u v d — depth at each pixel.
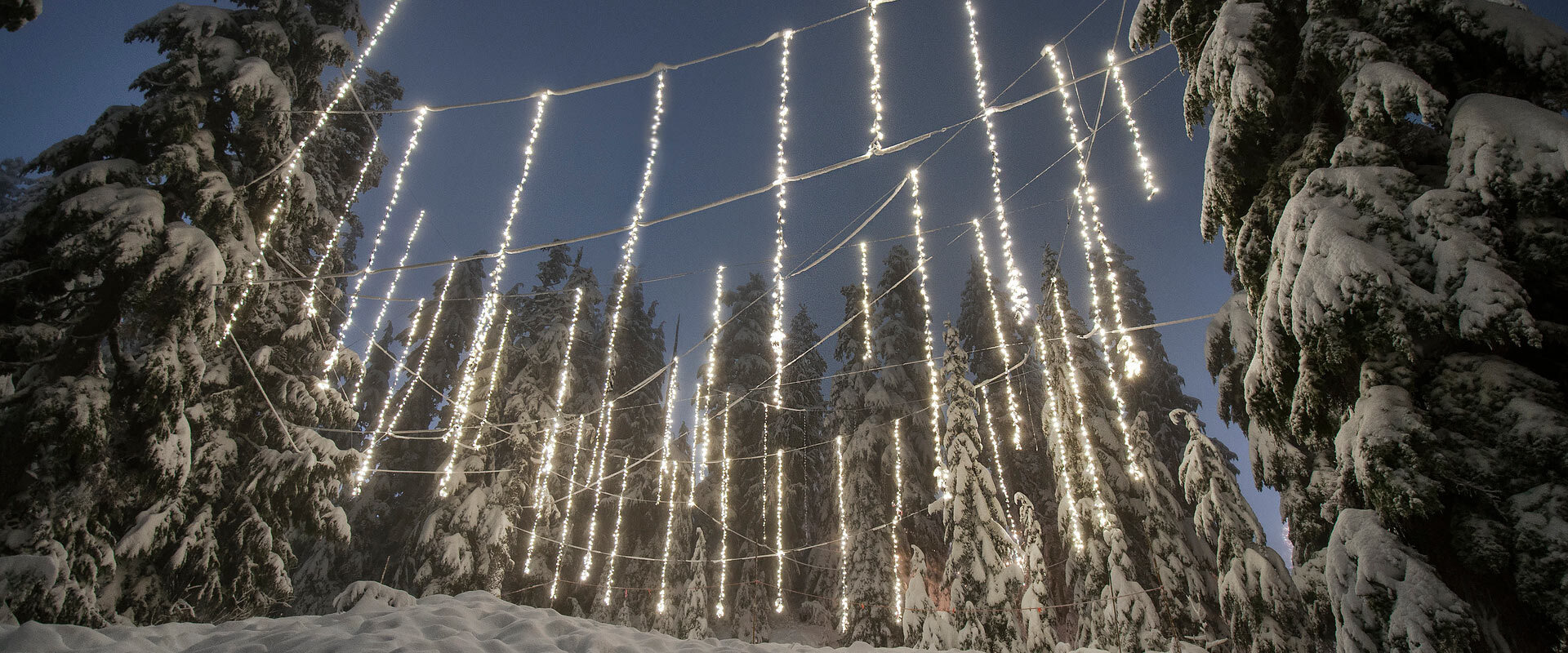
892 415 19.22
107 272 7.80
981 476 11.79
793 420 22.53
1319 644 7.68
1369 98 3.82
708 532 21.78
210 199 8.80
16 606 6.46
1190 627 10.73
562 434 19.05
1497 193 3.39
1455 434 3.34
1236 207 4.87
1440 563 3.38
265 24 10.34
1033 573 11.05
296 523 10.41
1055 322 16.08
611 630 5.85
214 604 9.59
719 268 10.12
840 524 17.77
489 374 18.42
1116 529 11.61
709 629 16.05
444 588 14.87
